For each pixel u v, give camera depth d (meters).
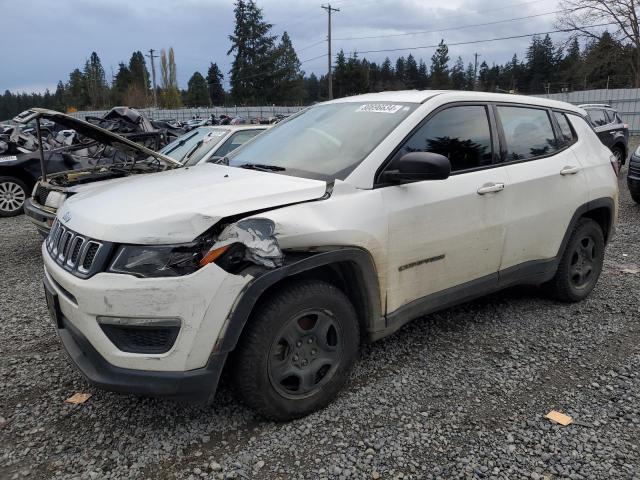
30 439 2.87
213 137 7.38
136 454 2.74
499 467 2.65
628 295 5.05
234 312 2.61
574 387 3.40
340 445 2.80
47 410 3.14
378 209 3.13
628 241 7.27
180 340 2.55
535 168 4.13
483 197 3.70
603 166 4.82
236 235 2.60
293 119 4.26
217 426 2.96
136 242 2.56
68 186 5.79
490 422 3.02
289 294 2.82
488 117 3.95
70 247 2.84
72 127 5.42
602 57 39.88
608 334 4.18
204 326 2.56
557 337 4.12
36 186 6.36
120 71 101.56
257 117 52.72
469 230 3.63
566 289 4.67
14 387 3.41
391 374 3.53
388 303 3.28
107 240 2.61
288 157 3.58
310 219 2.84
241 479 2.56
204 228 2.60
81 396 3.28
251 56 79.81
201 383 2.60
